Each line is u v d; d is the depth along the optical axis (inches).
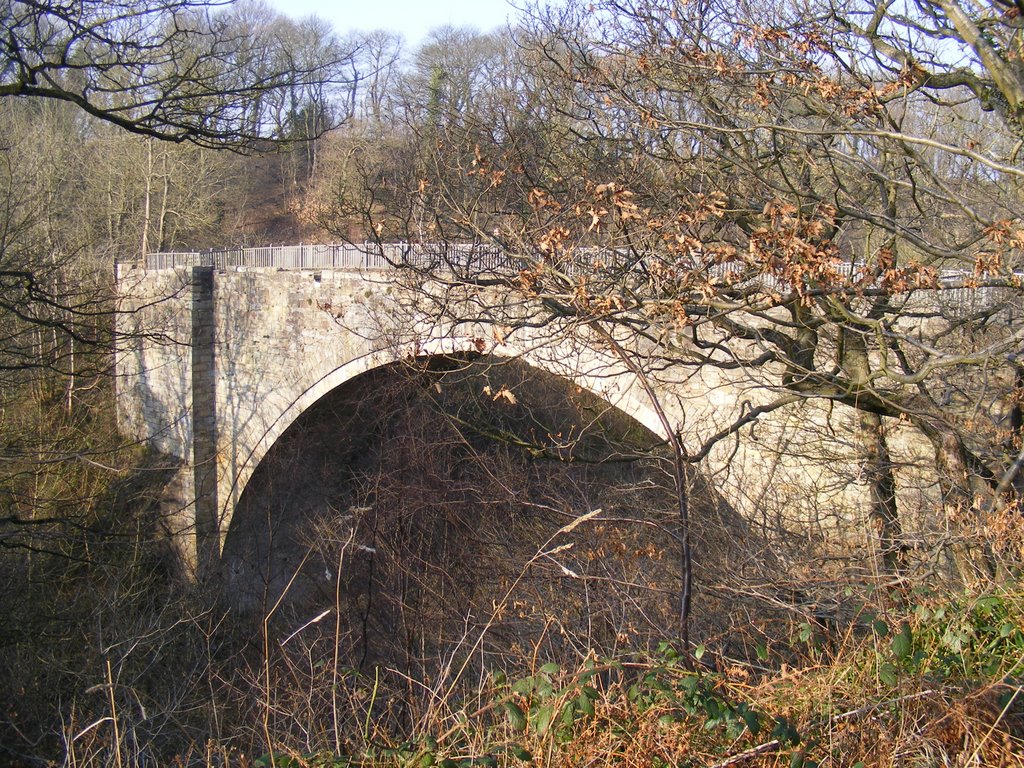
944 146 182.7
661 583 269.7
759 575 237.0
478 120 327.9
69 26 301.6
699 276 209.8
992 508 217.2
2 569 481.4
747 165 257.0
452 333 339.3
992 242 228.7
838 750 122.8
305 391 663.1
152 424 834.8
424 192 295.1
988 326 274.1
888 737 122.6
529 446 336.2
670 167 269.3
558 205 241.8
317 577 571.8
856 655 146.2
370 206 355.9
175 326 783.7
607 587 262.5
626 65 287.0
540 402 446.0
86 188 1014.4
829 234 240.2
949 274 304.3
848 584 192.7
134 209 1087.0
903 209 306.2
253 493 740.7
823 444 357.7
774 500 337.7
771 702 135.9
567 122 314.7
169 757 291.0
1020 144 217.8
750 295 234.5
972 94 284.8
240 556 742.5
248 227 1111.0
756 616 217.9
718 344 256.1
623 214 214.8
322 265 725.9
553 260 241.1
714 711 120.9
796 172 283.9
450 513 448.1
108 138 1031.0
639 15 279.1
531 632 287.3
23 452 539.8
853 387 238.1
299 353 667.4
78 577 543.2
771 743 120.4
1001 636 140.9
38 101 829.8
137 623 456.4
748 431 370.3
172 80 320.2
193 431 773.3
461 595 406.6
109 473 713.6
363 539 486.0
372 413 621.6
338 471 689.6
